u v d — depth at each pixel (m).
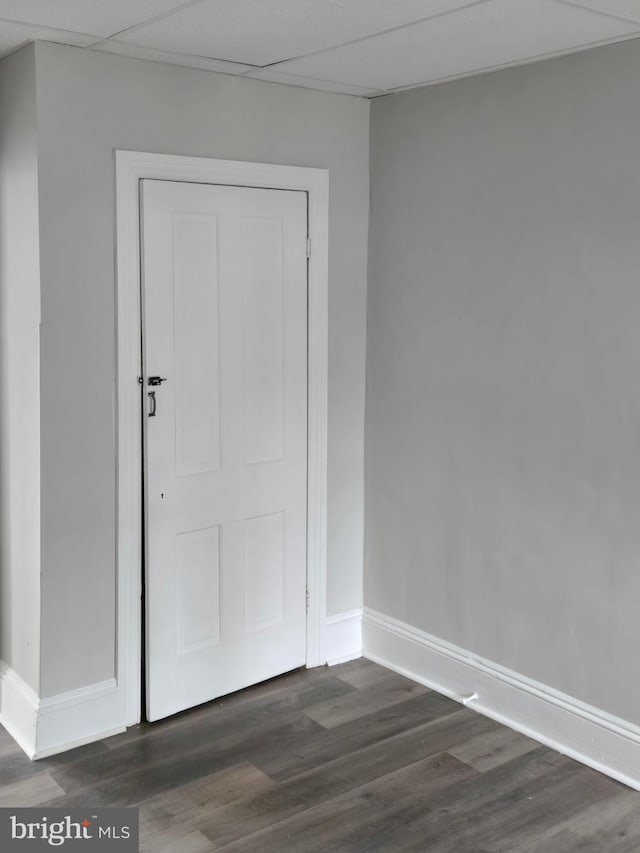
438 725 3.58
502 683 3.60
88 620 3.37
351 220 3.90
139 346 3.36
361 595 4.19
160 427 3.44
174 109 3.34
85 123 3.14
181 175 3.38
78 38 2.96
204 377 3.53
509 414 3.47
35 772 3.22
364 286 3.99
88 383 3.25
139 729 3.52
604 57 3.05
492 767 3.29
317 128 3.74
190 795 3.11
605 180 3.09
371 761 3.32
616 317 3.10
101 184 3.20
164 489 3.47
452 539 3.74
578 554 3.29
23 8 2.64
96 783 3.16
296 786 3.16
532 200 3.31
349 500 4.08
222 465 3.63
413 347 3.81
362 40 2.95
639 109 2.97
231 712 3.66
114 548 3.40
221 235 3.51
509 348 3.44
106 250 3.24
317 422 3.89
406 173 3.77
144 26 2.81
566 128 3.18
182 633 3.61
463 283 3.58
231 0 2.52
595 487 3.21
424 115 3.67
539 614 3.45
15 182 3.20
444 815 3.01
